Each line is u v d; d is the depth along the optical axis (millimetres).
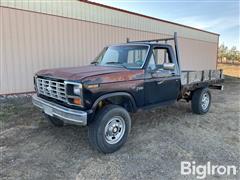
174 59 4824
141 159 3312
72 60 9898
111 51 4875
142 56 4250
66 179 2764
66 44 9602
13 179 2736
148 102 4184
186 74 5164
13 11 7848
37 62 8719
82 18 10070
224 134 4457
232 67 33719
